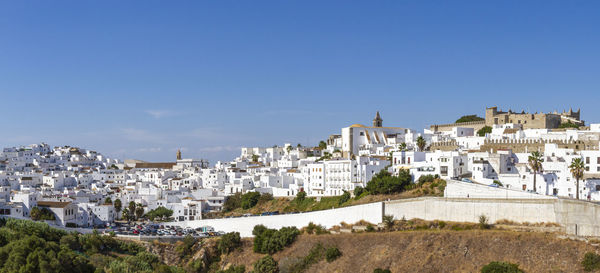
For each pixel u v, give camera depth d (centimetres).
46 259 14125
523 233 13588
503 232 13850
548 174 17212
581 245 12662
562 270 12238
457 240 14112
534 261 12706
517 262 12838
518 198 14725
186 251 18050
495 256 13238
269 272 15762
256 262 16338
